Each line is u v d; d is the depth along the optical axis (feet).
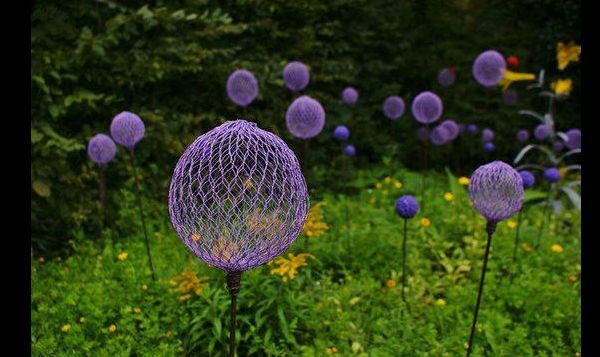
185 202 5.14
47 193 12.44
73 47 13.85
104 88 14.43
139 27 14.93
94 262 11.91
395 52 20.39
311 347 9.16
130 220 13.80
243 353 9.26
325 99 18.44
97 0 13.53
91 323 9.25
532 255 12.56
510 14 20.33
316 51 18.61
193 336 9.11
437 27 20.54
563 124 20.01
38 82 12.41
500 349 9.14
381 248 12.39
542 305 10.52
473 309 10.48
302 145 17.72
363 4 19.19
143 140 14.67
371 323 9.96
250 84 11.71
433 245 12.92
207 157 5.08
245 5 16.80
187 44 15.53
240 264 5.00
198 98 15.92
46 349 8.52
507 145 20.88
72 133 14.23
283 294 9.71
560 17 19.54
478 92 20.93
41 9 13.08
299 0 17.44
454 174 21.18
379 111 20.57
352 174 18.26
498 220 7.32
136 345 8.90
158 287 10.21
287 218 5.06
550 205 16.34
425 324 10.11
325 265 12.00
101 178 13.02
